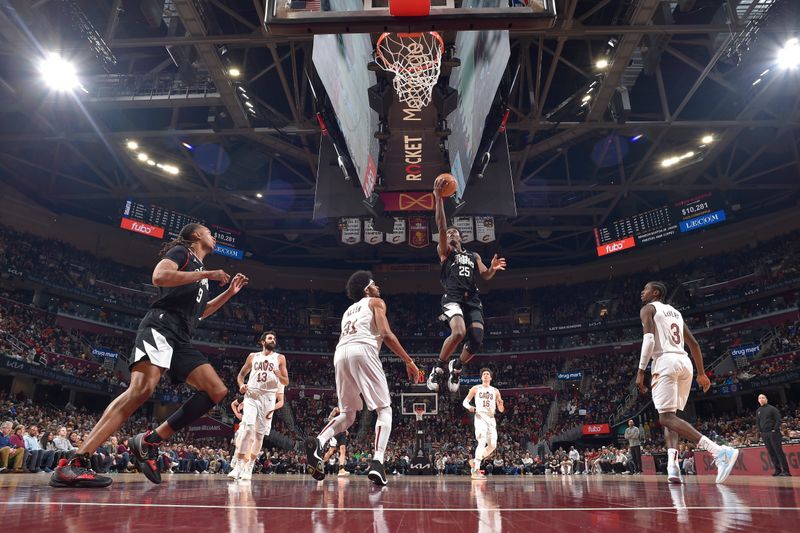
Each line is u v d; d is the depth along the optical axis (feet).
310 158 106.22
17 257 109.19
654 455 75.05
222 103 88.38
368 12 18.62
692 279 137.59
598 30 71.97
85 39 74.84
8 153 105.29
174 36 75.36
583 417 123.95
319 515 6.70
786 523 5.67
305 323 151.64
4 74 83.76
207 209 140.46
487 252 144.66
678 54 80.28
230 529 5.13
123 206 124.57
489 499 9.93
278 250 155.63
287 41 73.72
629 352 137.49
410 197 81.10
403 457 92.07
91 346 112.16
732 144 112.68
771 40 77.61
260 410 29.14
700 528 5.28
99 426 12.53
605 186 118.52
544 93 86.89
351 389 16.31
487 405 35.65
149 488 12.99
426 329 151.64
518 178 113.91
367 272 17.58
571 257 158.20
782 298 120.78
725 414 111.65
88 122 96.32
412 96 52.47
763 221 130.93
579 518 6.36
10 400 88.38
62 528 5.00
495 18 18.33
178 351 13.57
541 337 148.46
